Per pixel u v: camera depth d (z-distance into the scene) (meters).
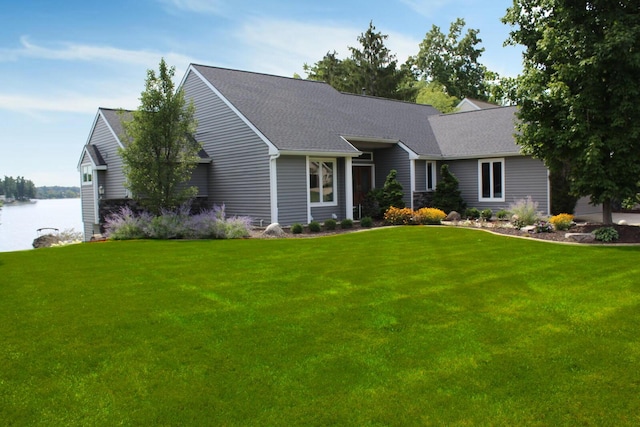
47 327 5.52
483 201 20.53
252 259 9.81
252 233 15.13
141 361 4.55
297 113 19.56
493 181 20.22
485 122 22.88
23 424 3.48
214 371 4.32
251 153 17.22
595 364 4.37
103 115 20.91
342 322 5.62
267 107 19.02
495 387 3.97
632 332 5.14
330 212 18.44
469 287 7.19
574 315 5.75
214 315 5.92
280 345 4.92
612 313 5.79
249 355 4.68
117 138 19.88
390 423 3.47
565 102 11.83
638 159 11.65
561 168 13.35
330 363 4.47
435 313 5.93
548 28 12.05
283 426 3.44
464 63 52.78
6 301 6.63
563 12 11.85
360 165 21.28
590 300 6.38
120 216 15.52
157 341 5.06
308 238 13.54
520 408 3.65
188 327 5.48
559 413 3.57
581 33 11.62
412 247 11.16
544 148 12.82
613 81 11.53
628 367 4.29
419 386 4.00
